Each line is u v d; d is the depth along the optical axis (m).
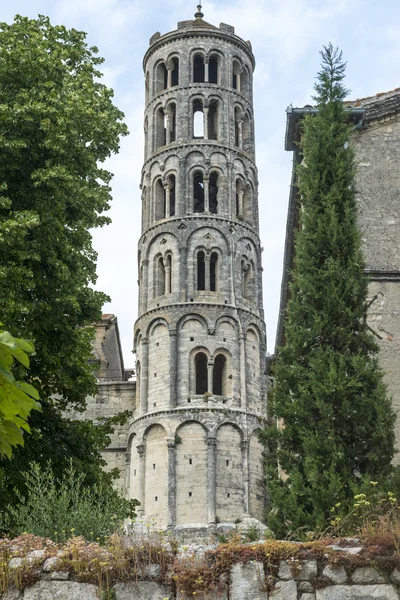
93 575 14.33
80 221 30.05
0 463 25.33
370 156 28.80
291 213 34.31
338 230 22.19
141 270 75.06
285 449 20.27
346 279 21.67
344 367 20.41
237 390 68.50
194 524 62.66
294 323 21.48
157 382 68.44
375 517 16.23
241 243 74.50
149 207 76.81
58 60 30.58
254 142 80.75
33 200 27.64
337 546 14.38
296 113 30.16
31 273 26.02
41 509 17.41
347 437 19.80
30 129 28.02
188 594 14.09
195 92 78.62
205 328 69.75
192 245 72.81
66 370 29.20
